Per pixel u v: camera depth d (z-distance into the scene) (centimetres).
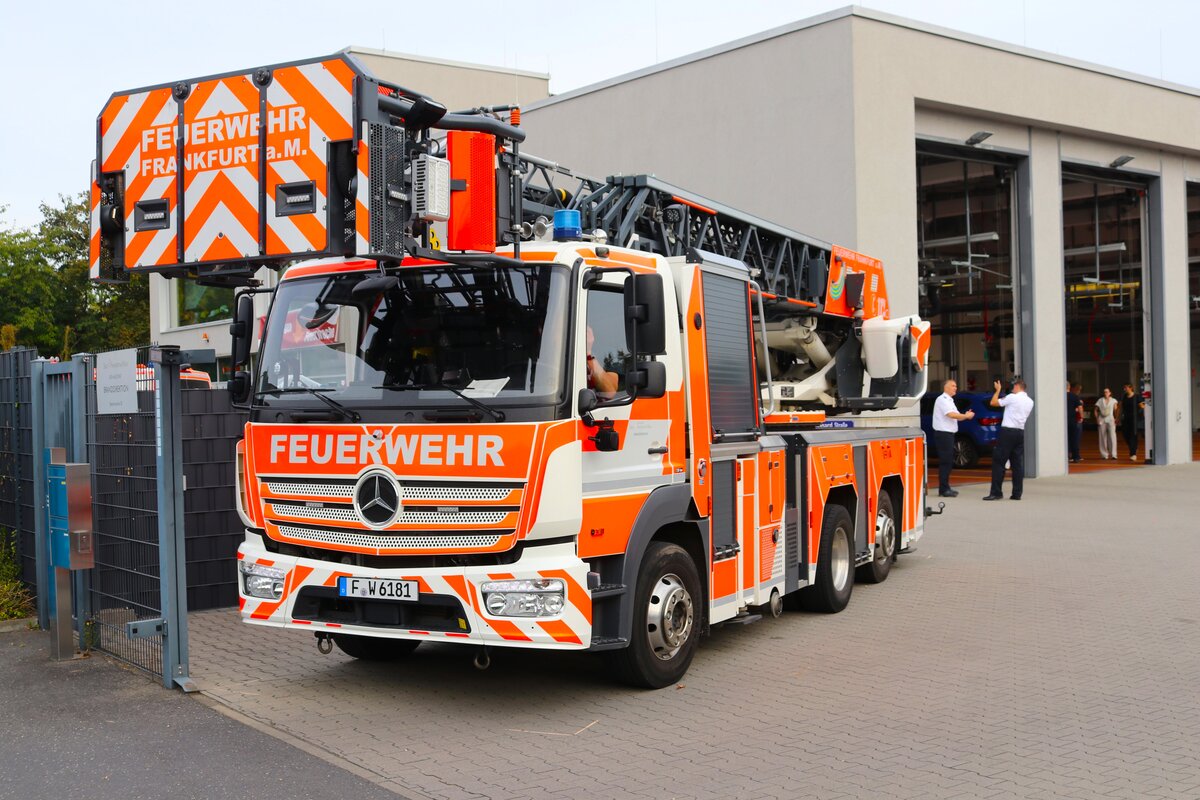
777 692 672
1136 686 684
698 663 751
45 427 817
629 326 608
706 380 723
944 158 2189
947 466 1930
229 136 586
